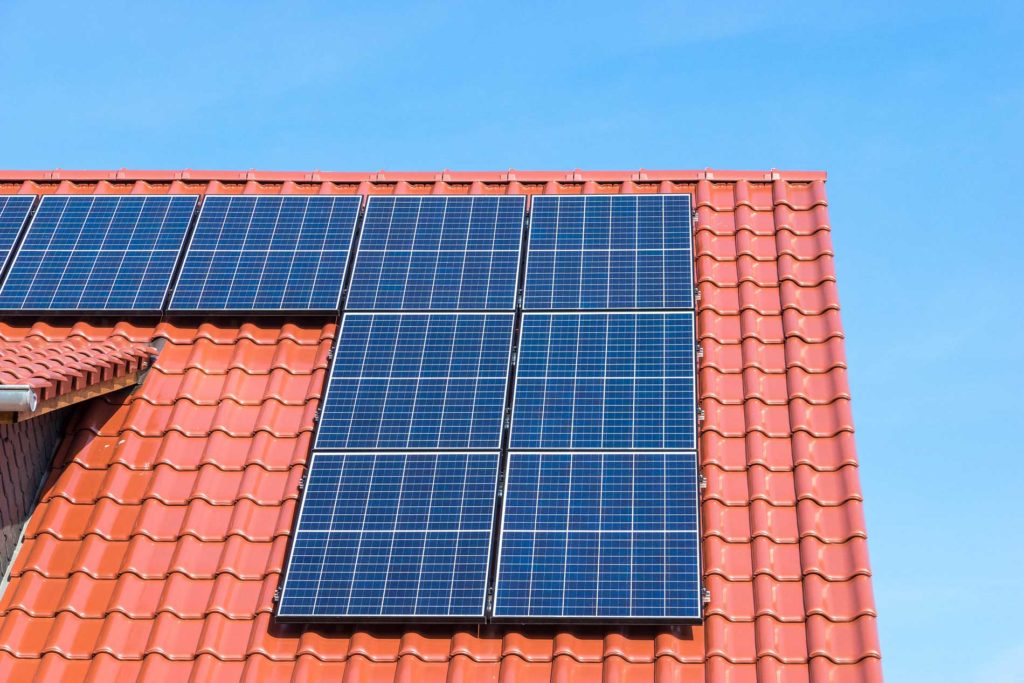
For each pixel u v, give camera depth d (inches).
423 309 835.4
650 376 776.9
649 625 664.4
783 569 690.8
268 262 882.1
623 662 655.1
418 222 910.4
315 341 840.9
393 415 765.3
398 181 977.5
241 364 826.2
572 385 774.5
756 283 872.3
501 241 888.9
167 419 793.6
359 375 792.9
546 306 831.1
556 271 858.1
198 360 829.2
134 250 900.0
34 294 866.8
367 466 738.8
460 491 721.0
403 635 673.0
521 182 972.6
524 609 665.0
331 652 669.3
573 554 686.5
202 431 785.6
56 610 689.0
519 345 804.6
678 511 701.3
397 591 677.3
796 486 731.4
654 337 803.4
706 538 705.6
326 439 755.4
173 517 736.3
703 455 747.4
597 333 809.5
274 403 798.5
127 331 853.2
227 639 674.8
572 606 664.4
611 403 761.6
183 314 850.8
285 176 986.7
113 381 784.9
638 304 828.6
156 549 718.5
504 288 848.3
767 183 959.0
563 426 750.5
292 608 673.0
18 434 722.8
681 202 913.5
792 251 895.1
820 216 920.9
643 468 724.7
